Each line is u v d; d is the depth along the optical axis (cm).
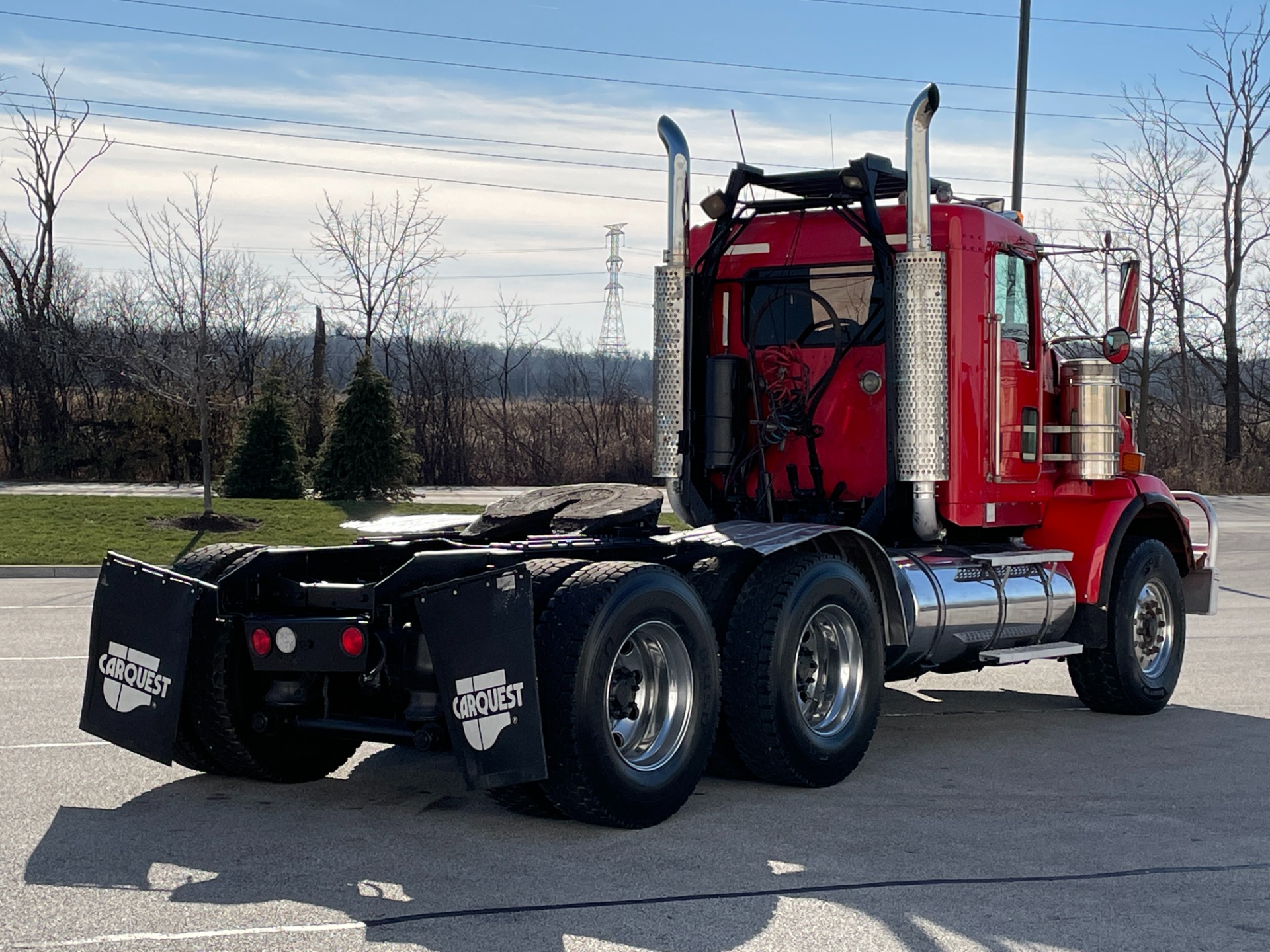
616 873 506
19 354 3850
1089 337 898
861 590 689
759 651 638
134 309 3891
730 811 611
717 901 473
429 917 452
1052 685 1012
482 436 4266
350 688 649
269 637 601
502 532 705
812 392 797
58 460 3766
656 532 696
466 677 546
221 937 430
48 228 4131
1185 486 4209
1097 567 841
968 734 810
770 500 781
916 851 542
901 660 745
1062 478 873
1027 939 437
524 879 497
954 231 777
